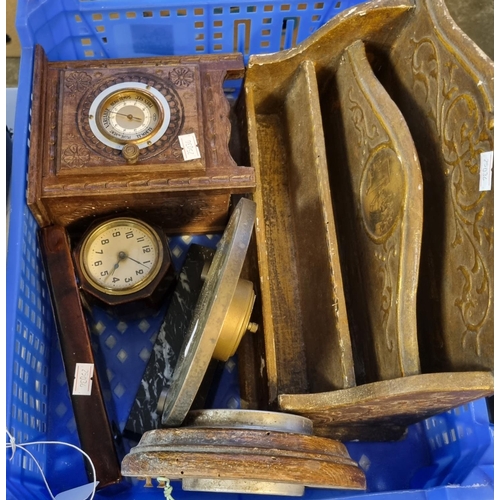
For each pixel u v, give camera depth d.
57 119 1.12
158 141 1.11
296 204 1.28
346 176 1.21
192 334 0.98
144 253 1.15
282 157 1.38
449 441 1.16
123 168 1.08
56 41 1.30
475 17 2.07
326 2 1.33
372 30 1.14
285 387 1.19
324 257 1.08
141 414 1.13
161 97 1.14
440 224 0.97
